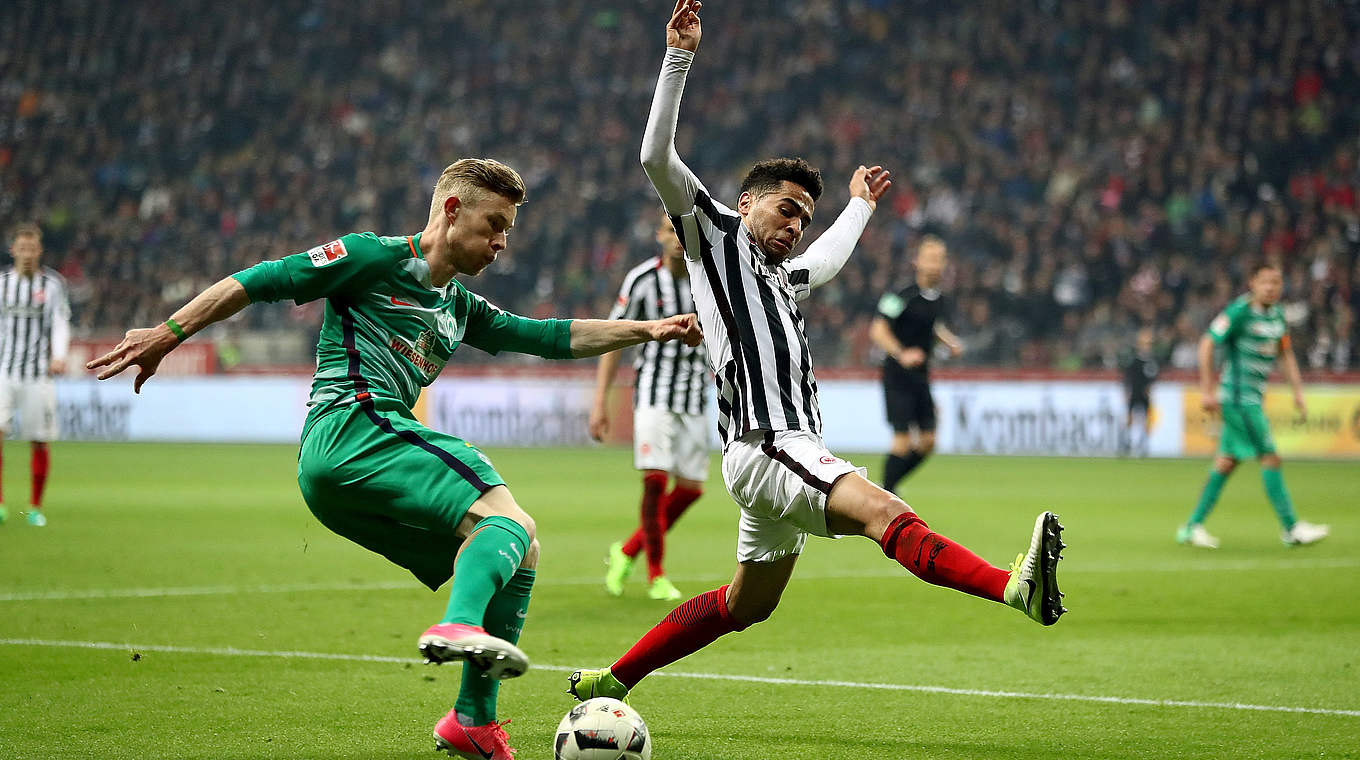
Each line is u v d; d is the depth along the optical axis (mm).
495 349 17203
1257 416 41000
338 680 20562
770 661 22656
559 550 39469
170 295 112875
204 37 133125
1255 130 109375
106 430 105000
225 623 25828
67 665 21438
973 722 18125
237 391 102750
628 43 126688
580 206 115500
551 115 123125
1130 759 16203
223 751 16234
